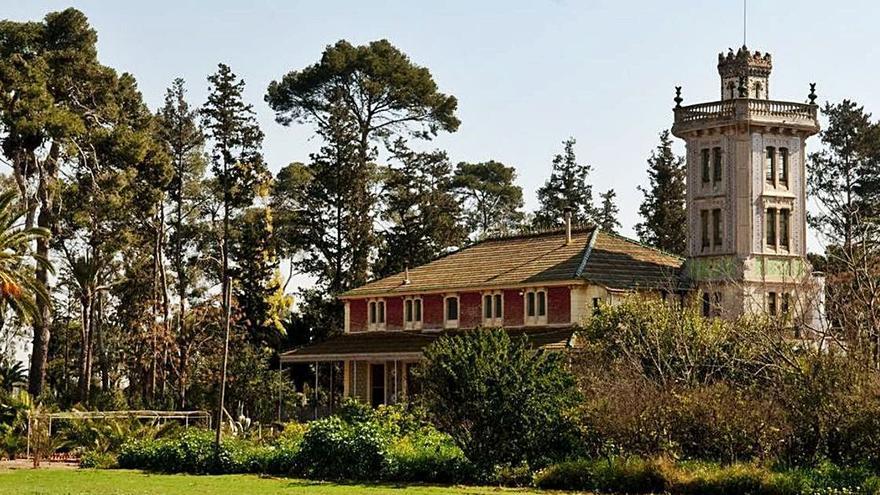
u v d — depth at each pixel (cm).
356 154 9606
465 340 4306
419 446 4478
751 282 6838
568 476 3909
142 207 8156
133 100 8094
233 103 9031
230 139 9019
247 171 9000
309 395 8912
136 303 9294
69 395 7394
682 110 7256
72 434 5641
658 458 3822
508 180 12312
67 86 7394
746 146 6988
